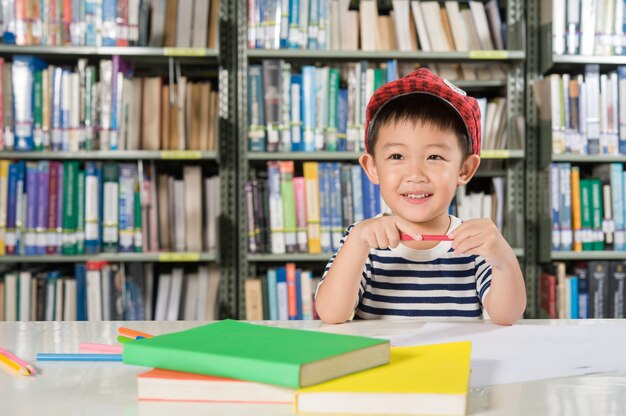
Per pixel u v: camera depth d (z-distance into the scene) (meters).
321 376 0.49
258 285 2.31
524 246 2.43
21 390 0.56
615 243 2.37
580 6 2.34
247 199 2.31
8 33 2.25
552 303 2.33
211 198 2.37
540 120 2.39
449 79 2.46
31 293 2.28
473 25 2.43
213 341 0.56
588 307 2.37
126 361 0.55
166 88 2.32
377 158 1.01
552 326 0.83
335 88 2.33
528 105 2.42
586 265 2.42
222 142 2.34
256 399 0.51
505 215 2.42
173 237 2.34
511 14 2.39
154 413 0.49
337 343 0.54
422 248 1.08
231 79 2.36
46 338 0.81
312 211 2.31
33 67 2.24
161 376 0.52
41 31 2.26
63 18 2.26
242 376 0.50
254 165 2.57
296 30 2.34
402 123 0.96
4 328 0.88
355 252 0.90
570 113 2.36
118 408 0.51
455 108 0.99
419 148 0.96
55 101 2.25
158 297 2.34
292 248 2.32
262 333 0.59
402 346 0.68
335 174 2.31
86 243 2.26
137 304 2.32
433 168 0.96
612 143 2.37
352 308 0.91
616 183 2.37
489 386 0.56
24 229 2.25
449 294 1.06
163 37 2.32
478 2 2.44
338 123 2.34
